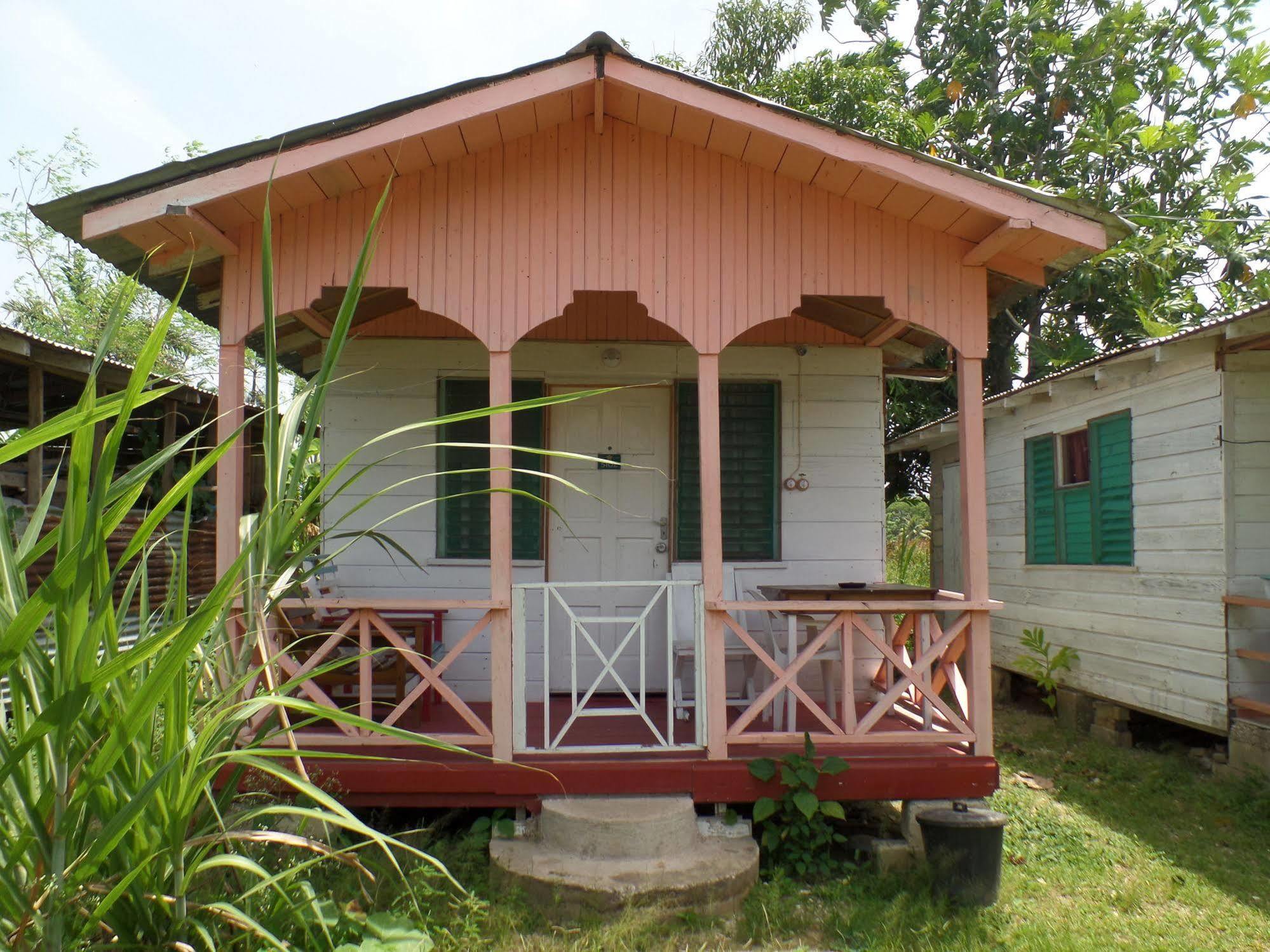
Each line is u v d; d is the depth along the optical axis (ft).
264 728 10.98
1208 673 23.16
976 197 16.08
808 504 22.52
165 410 32.68
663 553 22.62
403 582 21.86
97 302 61.46
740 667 22.67
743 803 18.76
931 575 41.52
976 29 51.55
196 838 9.50
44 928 8.29
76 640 8.20
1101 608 27.78
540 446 22.54
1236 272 43.01
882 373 22.88
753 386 22.68
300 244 17.02
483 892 15.24
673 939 13.88
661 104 16.47
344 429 22.04
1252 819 19.61
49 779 8.71
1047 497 31.40
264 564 10.50
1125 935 14.44
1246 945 14.20
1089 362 26.43
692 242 17.46
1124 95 46.24
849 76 45.83
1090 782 22.74
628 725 19.56
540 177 17.42
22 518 22.29
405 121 15.71
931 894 15.65
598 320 22.61
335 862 14.47
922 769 16.84
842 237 17.58
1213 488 23.08
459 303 17.13
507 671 16.70
